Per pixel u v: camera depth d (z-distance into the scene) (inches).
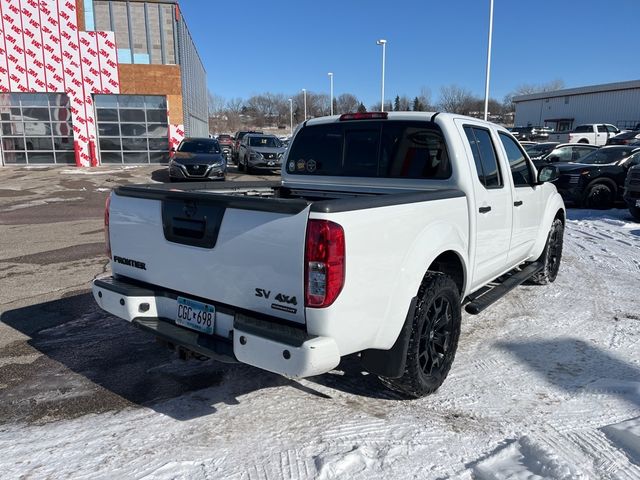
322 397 138.9
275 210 106.0
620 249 324.8
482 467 107.6
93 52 919.7
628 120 1846.7
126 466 108.8
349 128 176.1
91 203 529.7
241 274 113.1
